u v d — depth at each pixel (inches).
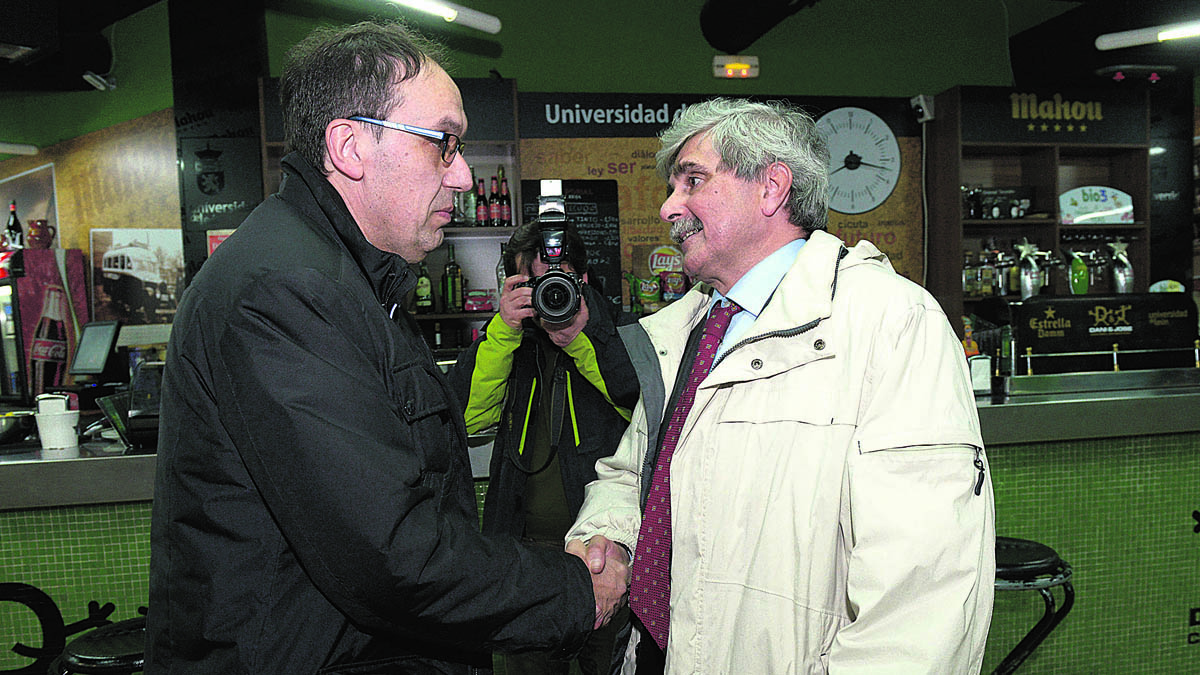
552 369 68.4
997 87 169.6
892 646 31.2
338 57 34.5
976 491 33.5
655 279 166.9
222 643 30.2
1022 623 86.1
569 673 74.2
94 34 174.6
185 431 31.4
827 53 184.2
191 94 153.6
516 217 159.3
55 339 182.7
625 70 177.2
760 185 39.9
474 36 171.0
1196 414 88.4
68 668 56.8
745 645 35.7
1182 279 183.5
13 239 183.9
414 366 34.6
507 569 33.3
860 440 34.4
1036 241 177.5
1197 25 146.2
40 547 74.1
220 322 30.3
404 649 34.0
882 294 36.9
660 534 41.3
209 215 154.6
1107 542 88.8
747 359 37.7
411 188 35.3
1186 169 182.1
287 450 28.6
